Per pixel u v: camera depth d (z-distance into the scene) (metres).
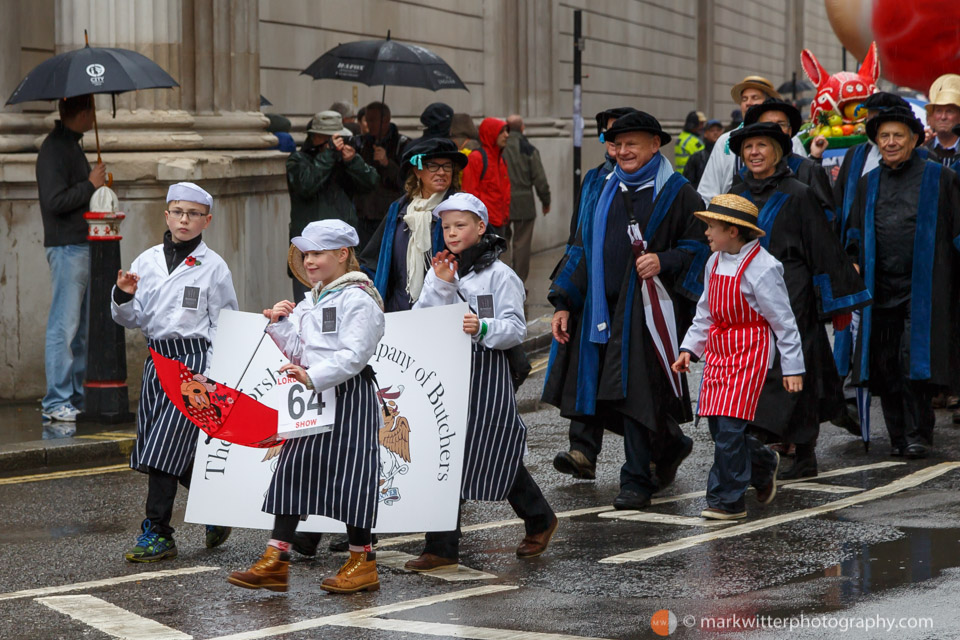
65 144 12.82
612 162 9.95
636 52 40.28
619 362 9.38
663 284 9.47
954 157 13.45
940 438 12.14
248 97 16.19
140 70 12.06
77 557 8.29
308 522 8.03
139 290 8.45
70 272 12.82
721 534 8.50
